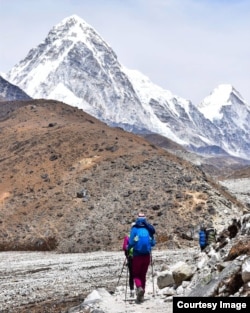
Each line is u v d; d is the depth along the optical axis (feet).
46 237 179.11
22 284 95.35
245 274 41.09
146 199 193.16
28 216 194.90
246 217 59.11
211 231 82.48
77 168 225.35
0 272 116.47
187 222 176.86
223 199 194.80
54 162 234.99
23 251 174.29
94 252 164.25
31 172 230.27
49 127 296.71
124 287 70.08
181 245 165.07
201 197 191.31
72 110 359.05
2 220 194.29
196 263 63.72
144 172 213.05
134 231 52.95
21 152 255.70
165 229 174.60
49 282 96.07
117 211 188.55
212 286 44.11
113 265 119.65
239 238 55.93
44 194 208.85
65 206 197.16
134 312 48.03
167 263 112.47
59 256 153.79
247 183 551.18
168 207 186.29
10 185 222.48
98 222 183.32
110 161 225.76
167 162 221.46
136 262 52.70
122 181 208.13
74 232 179.63
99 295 57.88
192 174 211.41
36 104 372.79
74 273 108.06
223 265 46.96
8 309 71.61
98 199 198.49
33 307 71.97
